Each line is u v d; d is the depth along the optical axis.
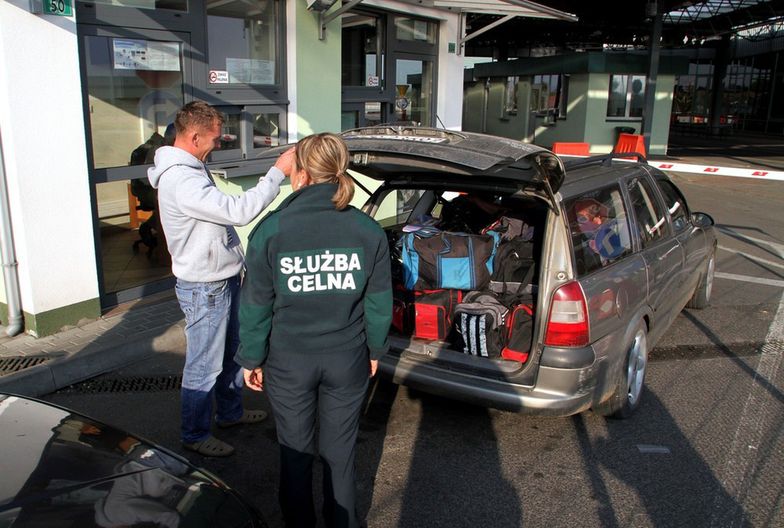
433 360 3.87
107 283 5.86
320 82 7.84
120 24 5.53
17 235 4.92
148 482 2.27
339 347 2.57
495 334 3.77
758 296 6.94
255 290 2.51
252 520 2.33
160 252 6.34
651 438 4.00
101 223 5.72
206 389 3.58
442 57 10.35
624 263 4.11
